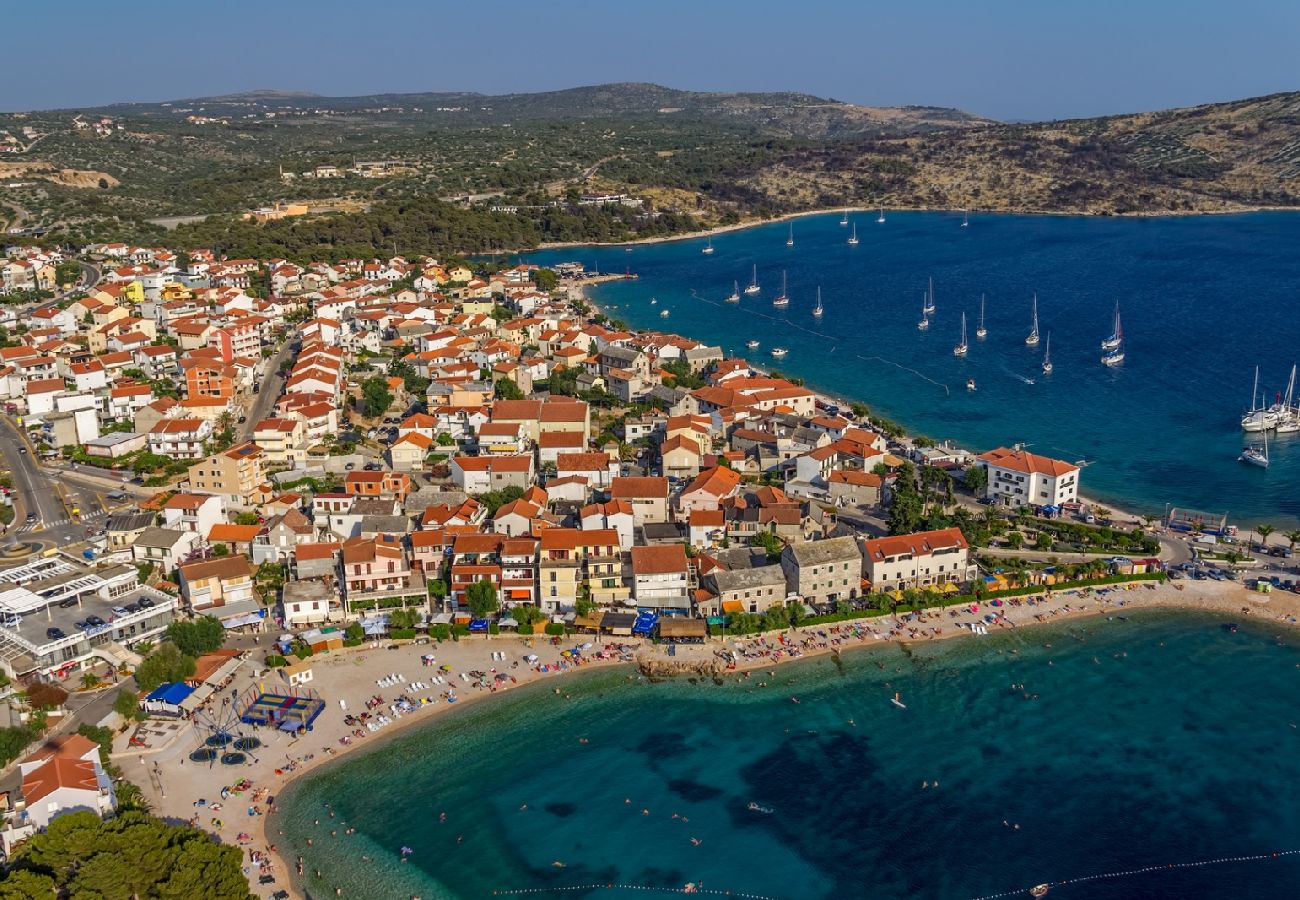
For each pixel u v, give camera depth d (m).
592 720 168.75
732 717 170.00
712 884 135.38
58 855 122.38
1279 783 153.75
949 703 173.50
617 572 196.88
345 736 163.25
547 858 139.62
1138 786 153.50
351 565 191.50
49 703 163.12
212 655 179.12
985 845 142.50
